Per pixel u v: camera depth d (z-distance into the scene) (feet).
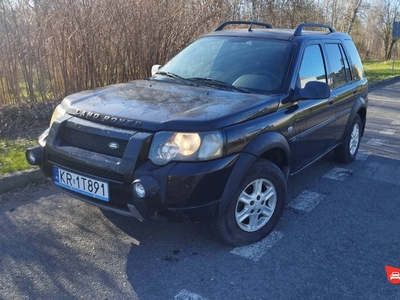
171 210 10.27
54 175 11.62
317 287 10.49
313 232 13.21
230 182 10.84
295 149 13.75
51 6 23.26
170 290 10.19
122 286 10.29
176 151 10.14
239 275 10.84
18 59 23.21
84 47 24.34
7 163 16.57
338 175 18.38
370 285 10.65
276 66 13.82
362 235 13.15
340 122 17.58
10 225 12.97
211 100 11.95
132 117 10.64
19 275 10.59
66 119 11.54
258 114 11.85
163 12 27.66
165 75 14.96
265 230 12.55
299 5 51.96
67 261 11.23
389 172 19.08
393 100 40.47
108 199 10.55
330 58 16.69
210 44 15.66
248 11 41.42
